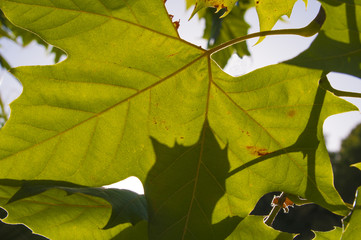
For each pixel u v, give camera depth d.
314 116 0.48
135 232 0.52
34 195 0.48
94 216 0.52
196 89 0.50
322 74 0.48
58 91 0.48
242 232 0.52
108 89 0.49
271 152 0.50
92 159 0.49
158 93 0.50
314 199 0.48
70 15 0.47
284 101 0.49
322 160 0.48
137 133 0.50
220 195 0.50
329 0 0.42
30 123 0.47
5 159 0.47
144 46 0.49
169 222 0.49
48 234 0.51
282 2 0.55
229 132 0.50
